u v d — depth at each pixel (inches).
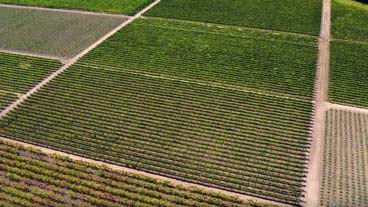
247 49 3848.4
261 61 3624.5
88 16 4638.3
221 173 2343.8
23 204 2137.1
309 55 3730.3
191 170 2374.5
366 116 2871.6
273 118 2834.6
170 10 4773.6
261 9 4781.0
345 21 4468.5
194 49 3846.0
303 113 2888.8
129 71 3454.7
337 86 3238.2
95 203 2151.8
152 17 4598.9
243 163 2415.1
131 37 4084.6
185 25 4384.8
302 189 2235.5
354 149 2532.0
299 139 2625.5
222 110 2920.8
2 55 3713.1
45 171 2337.6
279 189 2240.4
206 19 4534.9
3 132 2691.9
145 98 3063.5
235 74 3410.4
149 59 3654.0
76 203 2151.8
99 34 4185.5
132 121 2797.7
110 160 2464.3
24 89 3181.6
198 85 3240.7
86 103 3002.0
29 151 2514.8
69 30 4286.4
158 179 2293.3
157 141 2600.9
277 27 4333.2
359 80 3324.3
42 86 3206.2
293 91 3166.8
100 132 2694.4
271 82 3292.3
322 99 3070.9
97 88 3186.5
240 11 4734.3
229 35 4146.2
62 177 2308.1
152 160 2455.7
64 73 3403.1
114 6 4881.9
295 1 5000.0
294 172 2351.1
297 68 3503.9
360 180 2294.5
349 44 3949.3
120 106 2965.1
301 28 4306.1
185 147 2549.2
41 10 4822.8
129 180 2278.5
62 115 2859.3
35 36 4146.2
